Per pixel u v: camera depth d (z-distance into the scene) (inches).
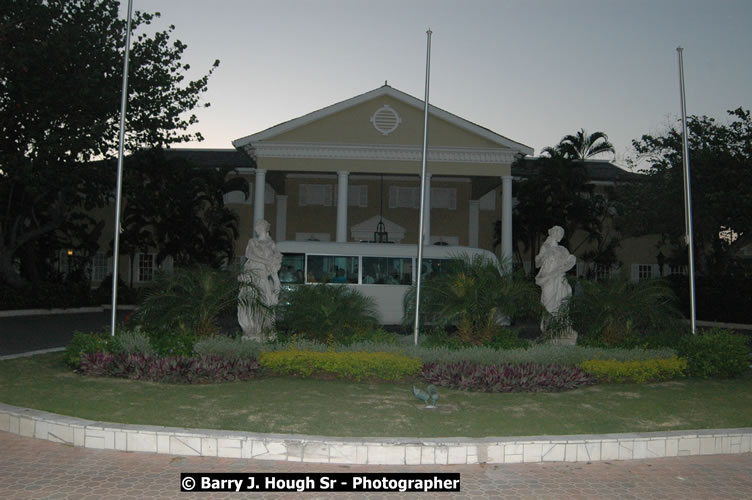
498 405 370.3
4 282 1129.4
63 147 934.4
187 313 506.6
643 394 412.5
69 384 404.5
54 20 983.0
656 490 260.4
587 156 1469.0
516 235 1365.7
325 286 553.3
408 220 1455.5
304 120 1099.3
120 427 300.8
